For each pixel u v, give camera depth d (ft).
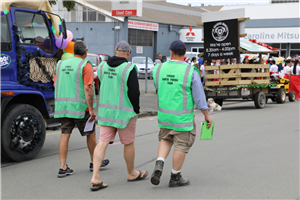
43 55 22.47
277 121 36.76
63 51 24.45
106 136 16.52
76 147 25.14
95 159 16.31
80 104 18.43
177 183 16.71
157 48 128.06
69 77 18.33
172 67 16.07
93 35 117.91
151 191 16.22
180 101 15.81
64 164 18.53
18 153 20.90
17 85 20.85
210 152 23.41
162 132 16.63
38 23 22.41
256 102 47.73
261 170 19.42
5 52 20.53
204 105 15.83
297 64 60.13
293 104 55.21
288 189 16.46
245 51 44.45
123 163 20.92
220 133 30.09
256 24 130.41
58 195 15.80
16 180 17.90
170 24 130.41
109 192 16.14
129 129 16.81
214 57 46.75
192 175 18.57
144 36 124.26
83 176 18.54
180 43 16.08
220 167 19.99
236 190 16.31
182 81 15.74
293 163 20.83
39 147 21.98
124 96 16.25
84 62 18.28
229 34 45.24
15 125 20.57
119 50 16.47
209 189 16.46
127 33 115.44
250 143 26.16
